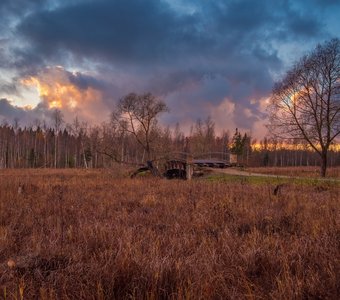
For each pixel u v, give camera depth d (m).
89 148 68.00
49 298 4.21
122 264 4.94
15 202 12.57
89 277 4.71
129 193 15.97
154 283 4.52
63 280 4.61
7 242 6.50
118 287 4.58
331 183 20.30
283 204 11.80
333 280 4.53
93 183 21.78
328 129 30.14
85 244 6.46
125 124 45.03
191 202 12.14
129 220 9.21
